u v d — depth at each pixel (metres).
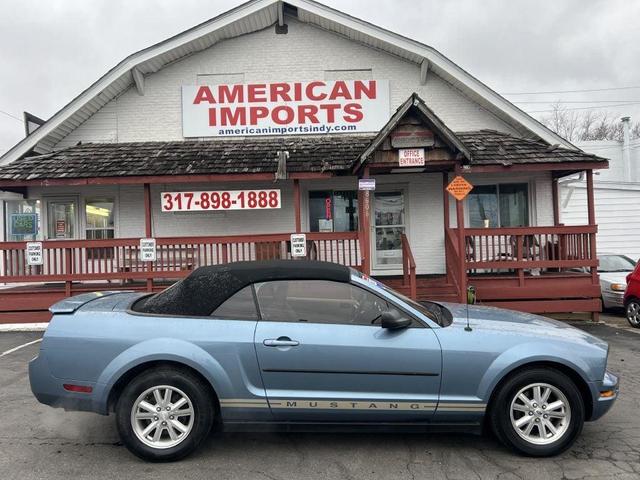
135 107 11.75
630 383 5.66
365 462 3.68
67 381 3.69
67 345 3.72
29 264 9.69
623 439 4.08
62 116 11.05
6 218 11.62
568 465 3.61
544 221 11.22
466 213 11.45
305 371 3.67
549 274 9.84
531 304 9.61
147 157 10.55
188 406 3.68
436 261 11.41
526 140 10.82
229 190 10.77
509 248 10.91
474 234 9.69
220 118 11.75
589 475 3.46
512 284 9.70
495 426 3.73
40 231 11.54
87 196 11.59
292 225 11.47
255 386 3.68
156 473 3.51
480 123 11.62
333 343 3.68
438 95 11.69
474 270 10.39
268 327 3.75
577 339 3.91
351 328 3.76
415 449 3.90
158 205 11.48
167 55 11.48
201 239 9.74
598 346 3.88
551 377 3.70
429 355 3.68
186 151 10.86
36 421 4.58
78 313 3.91
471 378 3.68
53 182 9.68
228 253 10.90
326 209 11.56
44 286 10.48
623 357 6.88
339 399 3.66
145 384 3.64
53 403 3.74
